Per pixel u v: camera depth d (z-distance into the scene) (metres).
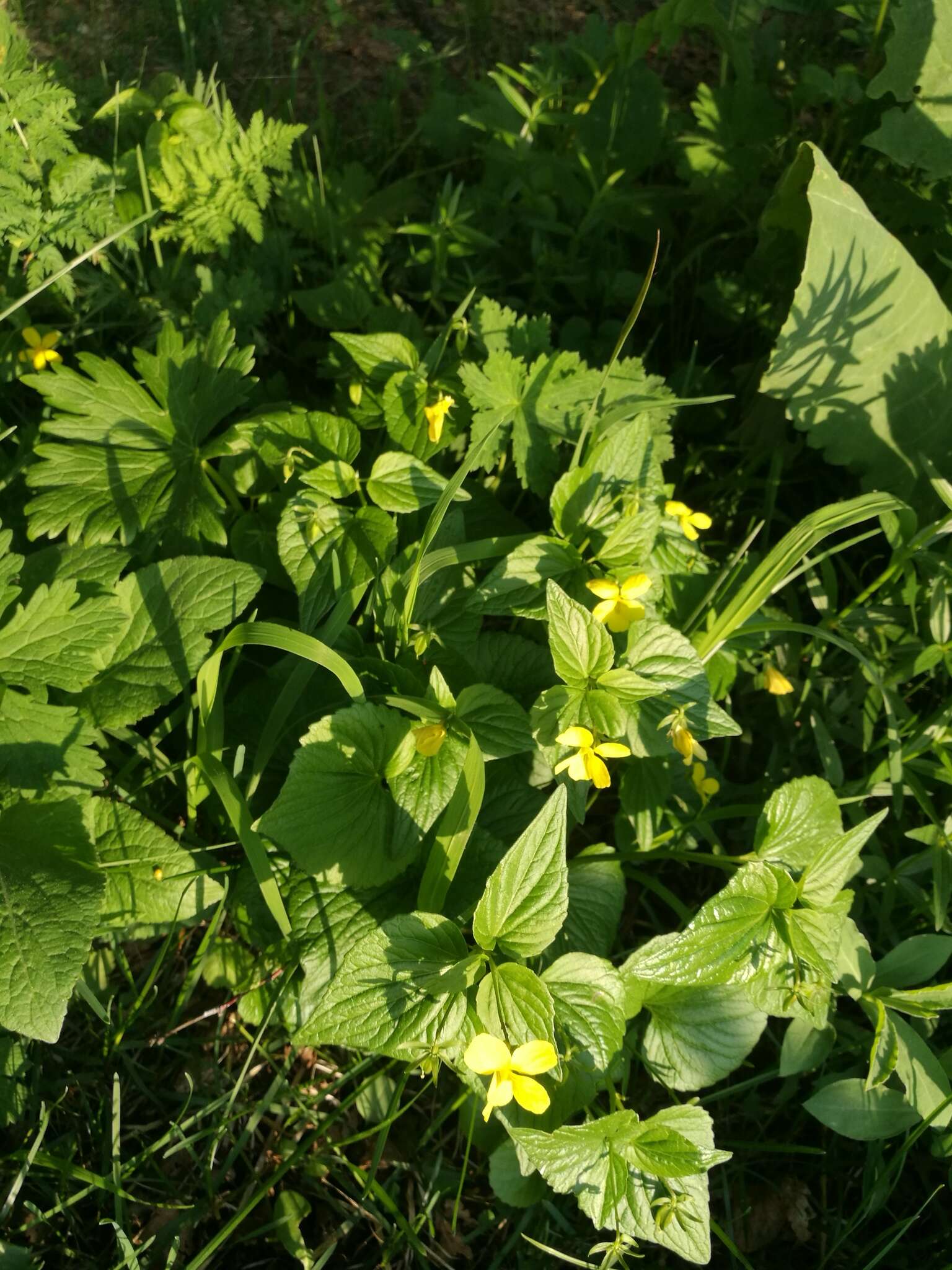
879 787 0.32
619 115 0.47
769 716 0.37
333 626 0.29
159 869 0.28
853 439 0.39
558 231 0.44
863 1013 0.32
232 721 0.32
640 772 0.30
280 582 0.33
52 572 0.29
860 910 0.33
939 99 0.39
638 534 0.29
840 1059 0.30
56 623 0.26
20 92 0.36
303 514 0.30
